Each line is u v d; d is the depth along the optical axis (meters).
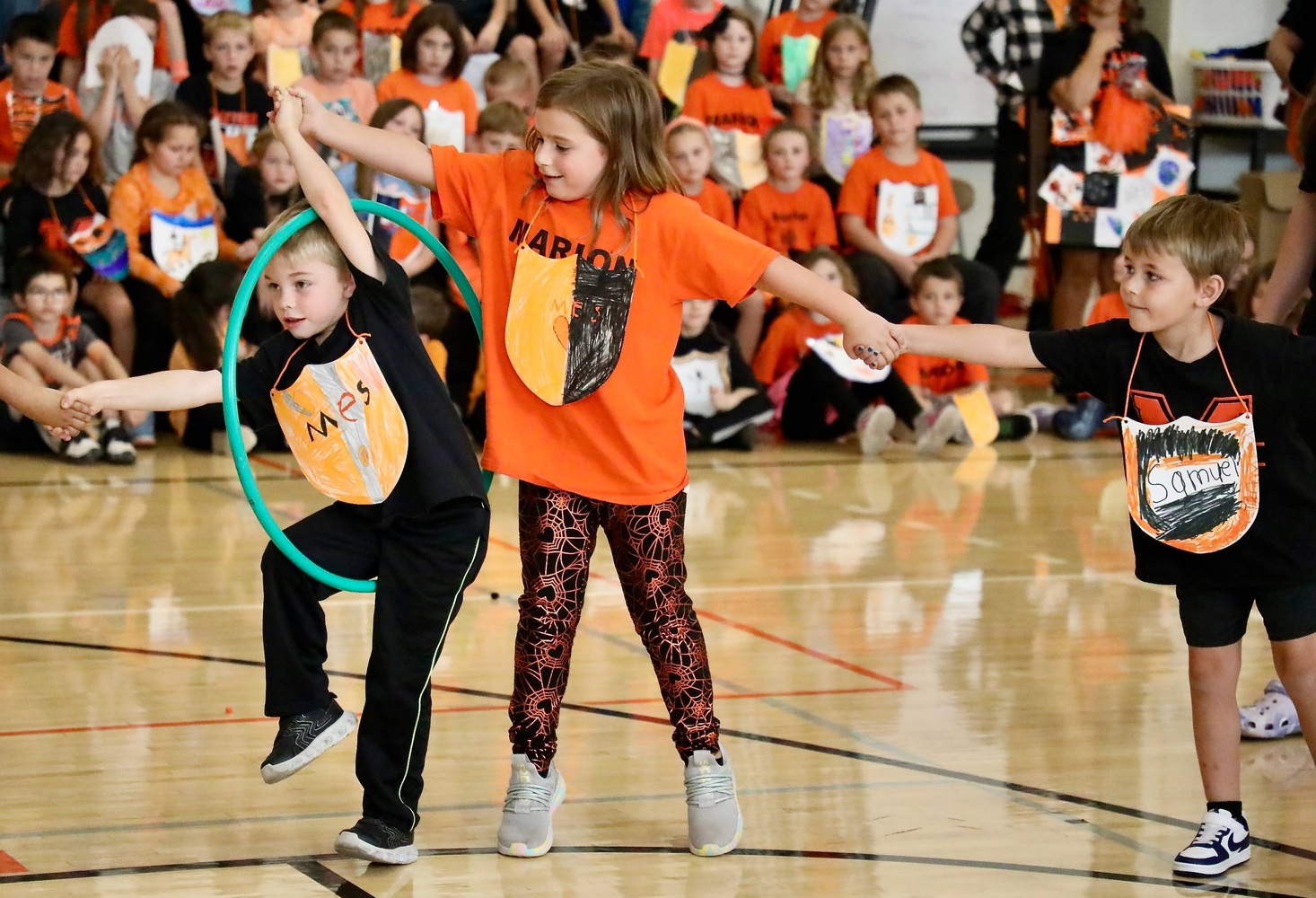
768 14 14.04
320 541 4.15
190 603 6.89
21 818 4.41
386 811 4.10
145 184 10.99
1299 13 6.70
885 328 4.22
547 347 4.18
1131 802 4.62
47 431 10.59
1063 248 12.38
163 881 3.97
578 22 13.17
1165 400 4.16
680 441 4.30
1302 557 4.11
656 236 4.18
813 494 9.68
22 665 5.94
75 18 12.02
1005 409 11.95
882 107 11.73
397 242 11.16
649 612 4.27
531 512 4.25
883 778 4.81
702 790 4.21
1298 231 5.30
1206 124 14.92
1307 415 4.08
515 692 4.26
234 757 4.97
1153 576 4.27
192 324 10.58
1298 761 5.09
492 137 11.02
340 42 11.40
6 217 10.74
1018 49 12.58
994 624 6.70
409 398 4.13
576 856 4.20
